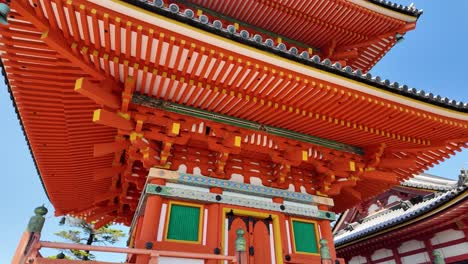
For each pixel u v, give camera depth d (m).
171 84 7.96
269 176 10.48
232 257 7.05
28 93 7.80
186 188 8.94
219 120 9.23
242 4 12.50
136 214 11.03
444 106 9.41
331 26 13.57
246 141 9.67
